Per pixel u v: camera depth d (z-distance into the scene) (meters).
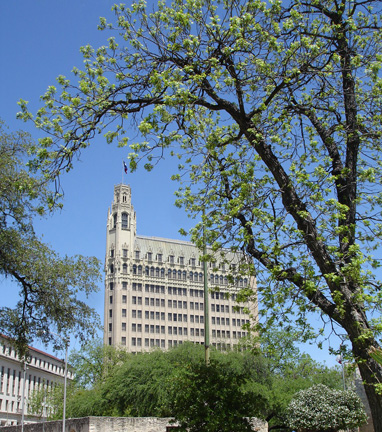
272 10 12.20
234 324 131.62
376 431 9.44
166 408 15.80
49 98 12.28
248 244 12.30
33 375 110.81
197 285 133.75
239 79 12.65
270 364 44.19
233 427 13.52
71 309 21.81
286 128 13.08
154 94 12.72
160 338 124.25
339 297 9.68
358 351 9.87
